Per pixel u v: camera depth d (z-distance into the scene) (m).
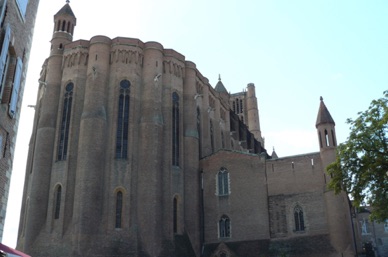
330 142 51.91
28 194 53.44
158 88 55.47
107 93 53.81
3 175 21.02
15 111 22.06
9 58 21.66
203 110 65.50
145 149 51.88
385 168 34.75
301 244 49.03
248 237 52.31
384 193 35.44
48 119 53.75
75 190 48.03
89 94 52.44
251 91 133.12
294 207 51.47
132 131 52.44
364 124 36.38
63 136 52.78
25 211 53.81
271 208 52.47
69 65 55.72
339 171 37.25
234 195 55.00
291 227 50.78
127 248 46.34
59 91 55.59
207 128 64.75
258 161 55.22
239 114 132.38
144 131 52.69
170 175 53.16
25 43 23.45
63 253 45.19
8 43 20.02
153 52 57.00
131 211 48.94
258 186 54.12
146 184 50.22
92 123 50.38
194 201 55.41
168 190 52.22
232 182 55.69
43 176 51.06
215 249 52.41
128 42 56.06
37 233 48.66
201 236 54.66
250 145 86.06
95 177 48.34
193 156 57.56
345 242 47.00
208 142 64.06
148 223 48.59
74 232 45.59
